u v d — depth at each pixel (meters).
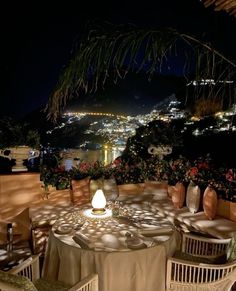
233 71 2.53
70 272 2.96
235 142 6.75
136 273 2.90
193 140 7.03
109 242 3.04
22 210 4.58
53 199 4.88
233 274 2.67
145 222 3.55
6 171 4.77
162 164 5.43
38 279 2.94
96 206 3.68
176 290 3.01
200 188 4.55
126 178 5.48
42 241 4.12
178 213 4.40
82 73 2.50
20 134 4.64
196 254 3.60
